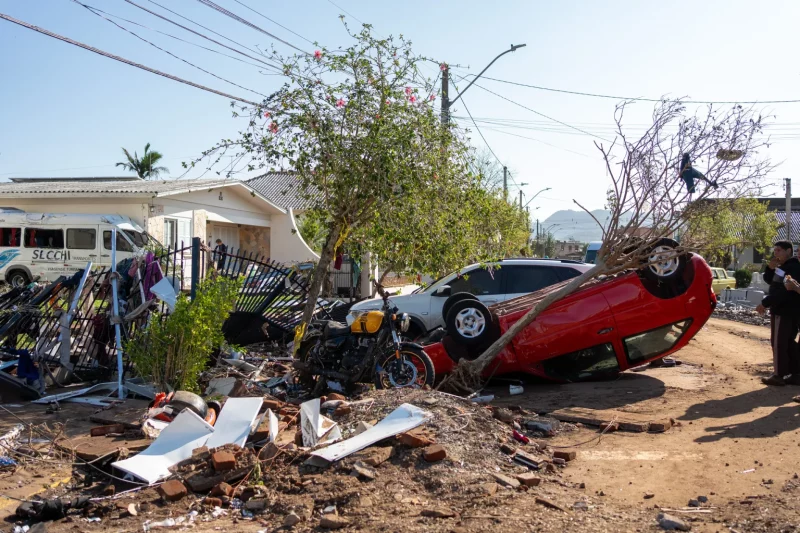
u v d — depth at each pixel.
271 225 30.44
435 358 9.23
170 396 7.07
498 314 9.57
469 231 10.34
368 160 9.43
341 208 9.83
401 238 9.62
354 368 8.30
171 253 10.04
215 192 26.83
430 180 9.66
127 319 8.59
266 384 9.19
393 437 5.58
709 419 7.31
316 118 9.52
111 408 7.54
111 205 24.06
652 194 8.34
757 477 5.34
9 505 5.00
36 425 6.90
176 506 4.89
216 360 9.31
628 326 9.26
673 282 9.22
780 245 8.95
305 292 12.03
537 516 4.44
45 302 9.20
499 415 6.81
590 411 7.73
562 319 9.25
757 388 8.97
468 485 4.91
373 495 4.78
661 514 4.48
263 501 4.83
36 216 23.45
